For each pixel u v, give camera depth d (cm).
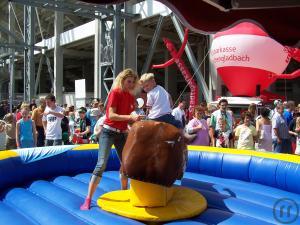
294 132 848
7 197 506
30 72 2302
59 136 786
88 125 941
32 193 512
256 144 743
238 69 1130
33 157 587
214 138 762
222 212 413
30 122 746
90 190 425
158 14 1659
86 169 641
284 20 402
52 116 780
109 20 1723
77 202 450
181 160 379
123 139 436
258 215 408
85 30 2303
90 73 3344
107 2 303
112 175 603
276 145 773
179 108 849
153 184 400
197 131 747
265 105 1139
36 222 404
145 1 1719
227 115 761
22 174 571
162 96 502
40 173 595
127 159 375
